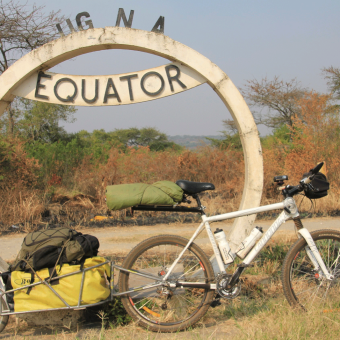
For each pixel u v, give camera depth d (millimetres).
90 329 3092
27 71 3926
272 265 4414
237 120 4086
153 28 3963
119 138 40188
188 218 7695
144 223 7328
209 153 12242
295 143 9977
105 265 3113
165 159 11695
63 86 4035
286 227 6781
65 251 2945
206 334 2934
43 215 7930
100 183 9664
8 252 5477
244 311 3307
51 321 3055
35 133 18984
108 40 3926
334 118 9789
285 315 2988
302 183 3180
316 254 3246
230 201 9141
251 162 4102
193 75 4078
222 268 3178
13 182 8406
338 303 3201
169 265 3398
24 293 2910
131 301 3113
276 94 21734
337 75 21297
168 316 3137
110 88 4059
